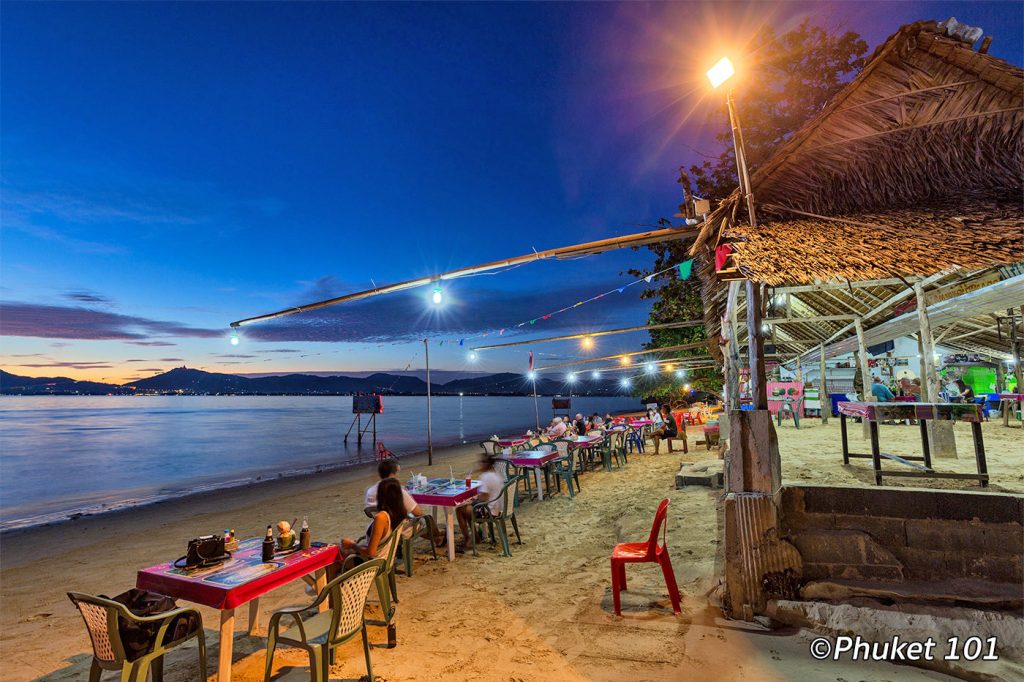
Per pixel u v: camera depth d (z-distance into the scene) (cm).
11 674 412
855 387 1638
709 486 856
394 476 577
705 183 1137
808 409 1673
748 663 335
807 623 371
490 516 647
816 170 503
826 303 1157
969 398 1209
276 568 358
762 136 1123
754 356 427
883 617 349
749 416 408
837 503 414
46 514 1387
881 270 372
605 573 533
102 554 870
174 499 1506
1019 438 858
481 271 538
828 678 312
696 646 360
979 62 484
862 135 504
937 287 892
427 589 524
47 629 513
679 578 492
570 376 2183
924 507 391
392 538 419
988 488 478
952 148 492
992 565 370
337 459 2689
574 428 1391
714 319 797
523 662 362
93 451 3328
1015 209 434
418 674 354
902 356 1680
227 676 318
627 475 1109
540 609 455
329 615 362
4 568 819
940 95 498
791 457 763
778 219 488
